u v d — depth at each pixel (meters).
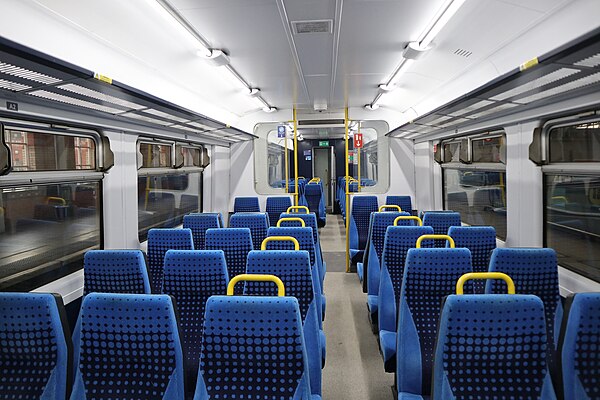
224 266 2.27
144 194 4.66
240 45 3.54
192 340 2.30
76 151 3.44
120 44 3.21
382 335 2.75
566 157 3.05
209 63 4.17
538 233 3.40
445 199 6.25
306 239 3.16
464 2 2.64
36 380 1.62
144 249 4.53
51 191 3.16
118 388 1.52
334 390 2.93
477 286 2.84
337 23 3.04
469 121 4.18
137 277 2.41
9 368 1.64
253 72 4.49
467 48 3.48
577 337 1.43
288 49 3.67
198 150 6.45
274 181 8.81
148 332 1.50
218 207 6.96
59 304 1.65
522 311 1.38
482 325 1.39
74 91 2.41
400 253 2.93
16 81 2.11
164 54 3.68
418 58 3.86
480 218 4.77
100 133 3.73
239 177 7.27
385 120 6.98
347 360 3.39
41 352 1.62
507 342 1.39
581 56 1.72
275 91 5.54
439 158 6.11
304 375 1.39
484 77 3.84
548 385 1.39
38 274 3.01
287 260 2.23
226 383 1.41
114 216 3.95
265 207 7.25
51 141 3.12
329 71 4.48
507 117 3.64
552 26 2.66
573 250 3.00
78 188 3.51
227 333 1.39
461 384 1.41
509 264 2.12
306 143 14.27
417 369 2.06
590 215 2.80
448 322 1.40
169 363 1.51
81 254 3.55
